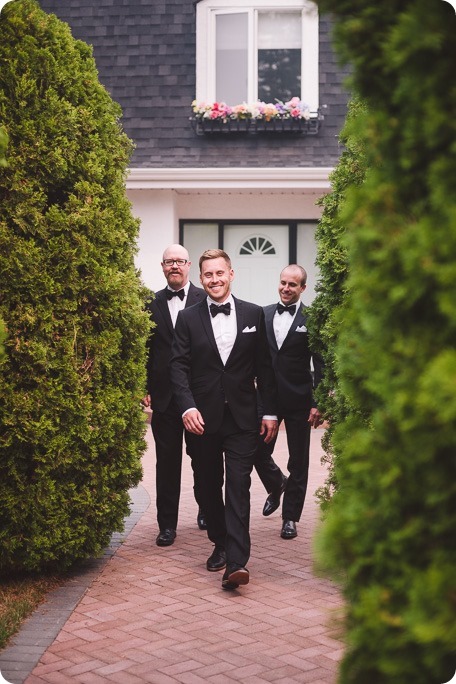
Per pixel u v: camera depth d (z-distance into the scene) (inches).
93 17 578.2
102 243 207.6
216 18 572.4
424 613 79.1
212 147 559.5
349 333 98.3
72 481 205.5
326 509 107.5
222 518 221.3
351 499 90.2
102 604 192.9
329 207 206.5
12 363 194.7
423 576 81.0
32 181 195.5
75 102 206.1
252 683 149.0
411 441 81.7
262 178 542.0
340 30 90.8
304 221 571.5
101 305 205.8
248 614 186.7
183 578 213.8
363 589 88.9
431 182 80.7
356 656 91.3
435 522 83.9
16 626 175.2
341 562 90.7
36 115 196.9
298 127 558.9
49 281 195.9
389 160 89.1
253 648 166.2
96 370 204.4
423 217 81.3
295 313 261.4
